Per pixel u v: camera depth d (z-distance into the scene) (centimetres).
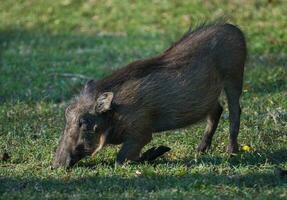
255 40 4028
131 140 2269
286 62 3616
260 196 1969
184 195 1983
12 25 4912
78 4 5084
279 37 4075
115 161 2314
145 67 2294
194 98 2314
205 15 4559
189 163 2316
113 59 3906
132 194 2011
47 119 2914
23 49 4294
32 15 5031
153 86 2269
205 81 2331
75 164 2317
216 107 2464
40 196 2020
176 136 2608
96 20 4844
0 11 5153
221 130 2686
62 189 2088
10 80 3591
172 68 2298
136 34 4519
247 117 2800
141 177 2166
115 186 2081
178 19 4622
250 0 4616
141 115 2256
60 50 4234
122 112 2242
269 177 2150
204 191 2020
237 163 2320
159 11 4759
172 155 2436
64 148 2256
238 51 2422
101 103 2220
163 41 4200
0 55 4162
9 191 2089
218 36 2389
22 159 2462
